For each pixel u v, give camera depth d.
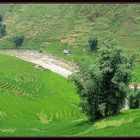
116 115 92.12
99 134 73.50
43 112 157.38
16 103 161.25
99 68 94.44
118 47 93.75
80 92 95.88
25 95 187.62
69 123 110.50
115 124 81.00
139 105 122.06
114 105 96.25
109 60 93.12
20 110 152.38
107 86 95.19
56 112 161.00
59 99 189.75
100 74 93.06
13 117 140.38
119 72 92.44
